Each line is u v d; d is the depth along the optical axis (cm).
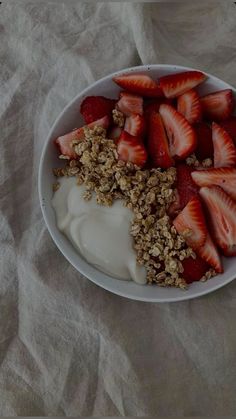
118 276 44
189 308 47
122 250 43
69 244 45
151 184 44
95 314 47
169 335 47
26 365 47
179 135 44
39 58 51
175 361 46
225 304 47
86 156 44
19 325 48
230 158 44
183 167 45
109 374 46
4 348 47
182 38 51
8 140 50
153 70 45
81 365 47
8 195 49
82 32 51
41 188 44
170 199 44
